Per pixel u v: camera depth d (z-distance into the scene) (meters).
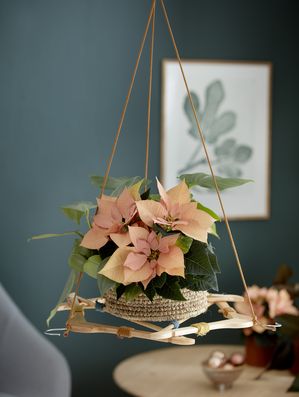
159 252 1.36
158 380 2.76
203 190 3.36
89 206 1.54
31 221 3.17
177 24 3.28
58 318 3.22
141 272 1.34
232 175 3.38
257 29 3.38
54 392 2.47
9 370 2.50
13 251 3.16
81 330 1.40
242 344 3.43
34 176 3.17
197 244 1.39
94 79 3.20
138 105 3.26
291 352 2.87
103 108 3.22
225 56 3.35
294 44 3.43
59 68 3.17
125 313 1.42
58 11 3.15
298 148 3.47
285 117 3.44
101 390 3.29
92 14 3.18
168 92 3.28
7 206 3.14
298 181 3.48
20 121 3.14
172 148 3.30
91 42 3.19
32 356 2.53
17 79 3.12
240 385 2.72
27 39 3.13
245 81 3.37
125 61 3.23
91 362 3.28
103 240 1.39
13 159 3.14
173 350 3.17
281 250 3.48
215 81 3.33
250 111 3.39
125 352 3.31
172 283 1.37
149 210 1.37
